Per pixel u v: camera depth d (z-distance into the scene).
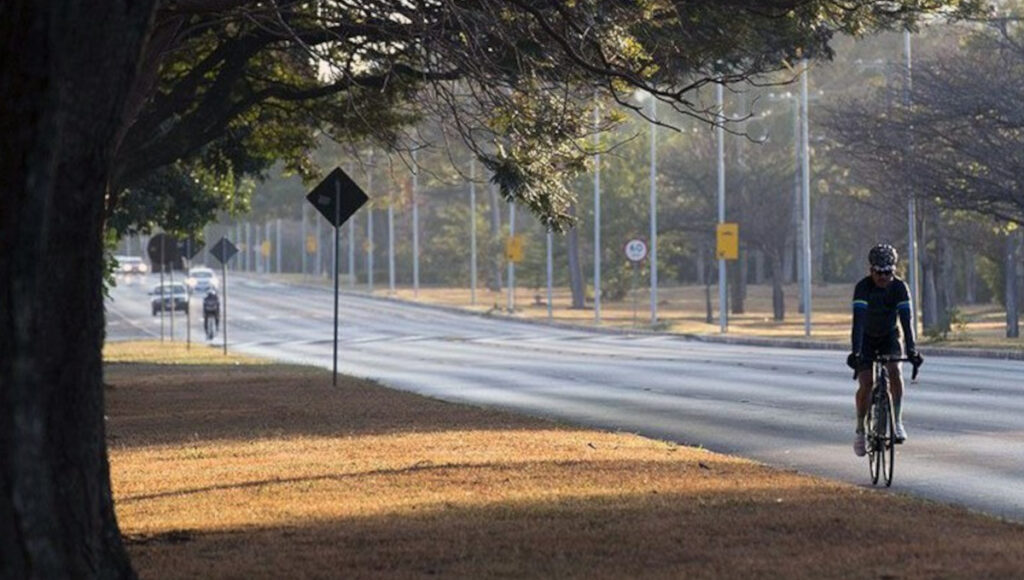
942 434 27.98
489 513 16.98
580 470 21.22
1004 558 13.93
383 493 19.11
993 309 131.50
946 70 71.25
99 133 11.60
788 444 26.89
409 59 29.25
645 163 133.75
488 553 14.41
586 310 139.12
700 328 99.56
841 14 29.44
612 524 16.08
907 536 15.25
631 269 140.50
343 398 38.09
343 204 41.94
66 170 11.45
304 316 127.19
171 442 27.25
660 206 132.62
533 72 25.42
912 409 33.34
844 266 184.50
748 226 124.12
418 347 77.44
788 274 184.75
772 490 19.00
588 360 59.97
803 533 15.45
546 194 28.28
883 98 77.94
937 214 94.94
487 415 32.16
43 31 11.17
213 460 23.94
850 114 74.81
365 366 59.00
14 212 11.21
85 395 11.62
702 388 41.88
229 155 44.31
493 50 26.55
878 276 20.69
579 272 145.00
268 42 34.75
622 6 25.61
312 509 17.64
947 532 15.55
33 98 11.20
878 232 111.12
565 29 25.08
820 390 40.25
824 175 128.12
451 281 190.75
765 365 53.38
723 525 15.94
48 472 11.31
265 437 27.64
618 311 136.75
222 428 29.86
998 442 26.61
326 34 29.80
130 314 130.75
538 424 29.70
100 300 11.81
